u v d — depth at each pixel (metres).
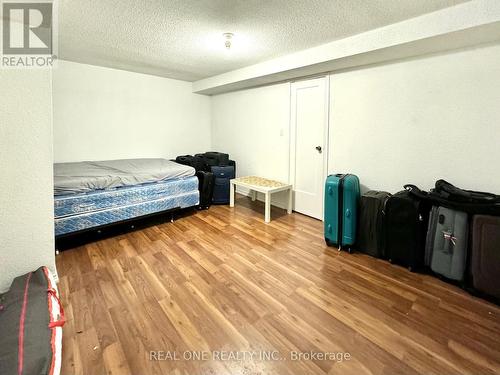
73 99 3.69
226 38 2.57
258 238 2.94
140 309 1.74
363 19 2.12
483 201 1.91
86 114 3.82
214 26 2.32
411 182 2.60
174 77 4.52
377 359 1.38
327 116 3.26
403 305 1.82
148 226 3.28
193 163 4.28
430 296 1.92
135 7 1.99
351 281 2.11
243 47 2.85
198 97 5.09
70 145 3.75
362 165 2.98
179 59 3.37
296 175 3.79
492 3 1.71
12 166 1.70
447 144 2.35
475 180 2.22
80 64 3.68
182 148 4.98
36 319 1.32
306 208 3.72
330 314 1.72
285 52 3.00
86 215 2.68
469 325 1.63
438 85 2.35
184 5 1.96
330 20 2.15
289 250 2.65
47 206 1.86
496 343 1.49
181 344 1.47
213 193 4.25
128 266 2.29
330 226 2.71
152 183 3.28
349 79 2.99
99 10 2.04
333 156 3.26
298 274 2.21
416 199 2.23
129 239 2.87
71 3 1.92
